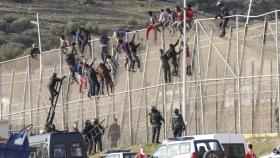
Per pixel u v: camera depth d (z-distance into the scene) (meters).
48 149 92.44
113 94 121.06
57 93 121.56
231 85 109.94
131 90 119.12
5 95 138.62
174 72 113.75
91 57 124.88
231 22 154.25
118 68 121.31
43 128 130.50
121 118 119.50
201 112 112.06
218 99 110.75
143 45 120.19
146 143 110.94
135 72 119.31
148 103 117.12
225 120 109.75
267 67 108.31
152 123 108.81
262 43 109.50
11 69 137.88
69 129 126.69
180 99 113.75
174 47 113.19
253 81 108.00
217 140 82.00
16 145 86.19
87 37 125.19
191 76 114.19
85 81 123.75
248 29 111.44
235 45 111.94
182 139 82.94
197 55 113.88
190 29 116.56
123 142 118.62
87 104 124.19
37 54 133.12
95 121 115.88
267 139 102.12
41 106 131.62
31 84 133.88
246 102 108.38
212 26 114.94
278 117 104.69
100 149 115.88
